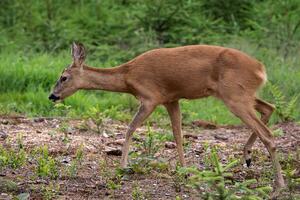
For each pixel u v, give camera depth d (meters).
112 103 17.41
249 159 11.87
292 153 13.20
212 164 12.08
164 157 12.68
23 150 12.40
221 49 11.60
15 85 18.00
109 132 14.44
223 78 11.41
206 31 21.50
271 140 11.11
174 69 11.68
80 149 12.36
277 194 10.19
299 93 17.92
